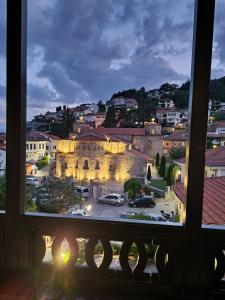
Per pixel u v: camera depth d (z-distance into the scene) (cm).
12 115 168
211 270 159
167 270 163
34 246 174
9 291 163
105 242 168
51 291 165
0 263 176
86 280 170
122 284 167
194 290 161
